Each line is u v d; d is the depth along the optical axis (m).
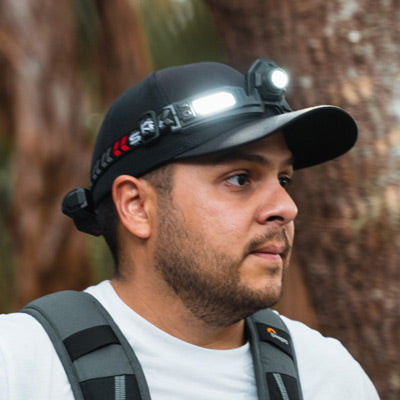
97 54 13.07
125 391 3.53
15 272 12.44
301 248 5.54
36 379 3.52
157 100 3.82
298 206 5.51
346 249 5.31
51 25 12.38
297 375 4.11
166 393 3.76
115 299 3.99
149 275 3.88
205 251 3.66
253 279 3.64
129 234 3.99
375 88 5.28
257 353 4.01
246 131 3.64
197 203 3.68
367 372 5.30
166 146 3.74
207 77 3.88
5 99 12.38
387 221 5.19
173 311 3.85
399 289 5.19
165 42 12.31
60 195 12.33
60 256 12.20
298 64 5.44
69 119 12.47
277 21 5.50
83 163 12.50
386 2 5.32
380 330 5.26
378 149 5.25
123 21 12.88
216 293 3.67
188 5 11.92
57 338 3.66
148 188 3.84
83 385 3.51
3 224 12.80
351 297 5.33
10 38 12.16
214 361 3.93
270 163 3.76
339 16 5.35
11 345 3.58
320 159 4.34
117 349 3.67
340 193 5.31
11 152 12.57
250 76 3.80
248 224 3.65
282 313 6.28
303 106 5.44
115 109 4.06
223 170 3.69
